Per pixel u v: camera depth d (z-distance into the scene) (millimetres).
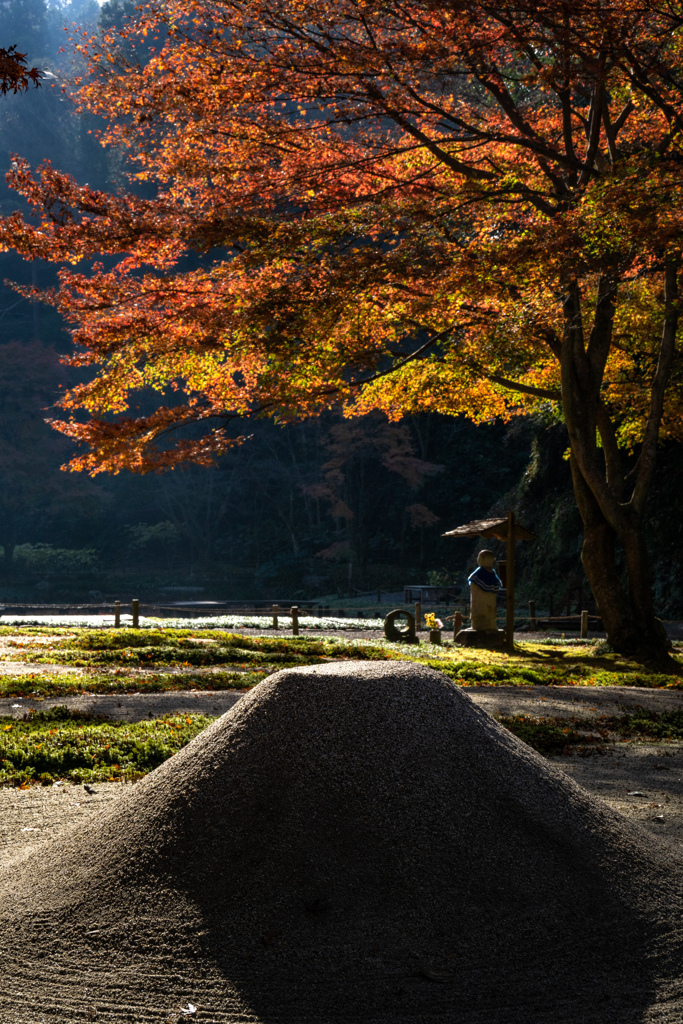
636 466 16938
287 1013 2818
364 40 13391
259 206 14898
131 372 16938
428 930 3172
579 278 14805
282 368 15828
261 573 52469
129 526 57156
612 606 16391
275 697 3848
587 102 21422
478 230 17031
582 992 2975
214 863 3410
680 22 11875
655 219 12469
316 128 14867
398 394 20484
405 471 45688
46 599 50594
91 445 15586
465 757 3770
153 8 13602
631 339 19906
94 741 7289
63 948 3168
